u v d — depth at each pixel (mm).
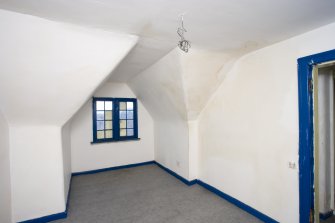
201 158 3477
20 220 2316
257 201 2438
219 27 1795
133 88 4508
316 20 1644
